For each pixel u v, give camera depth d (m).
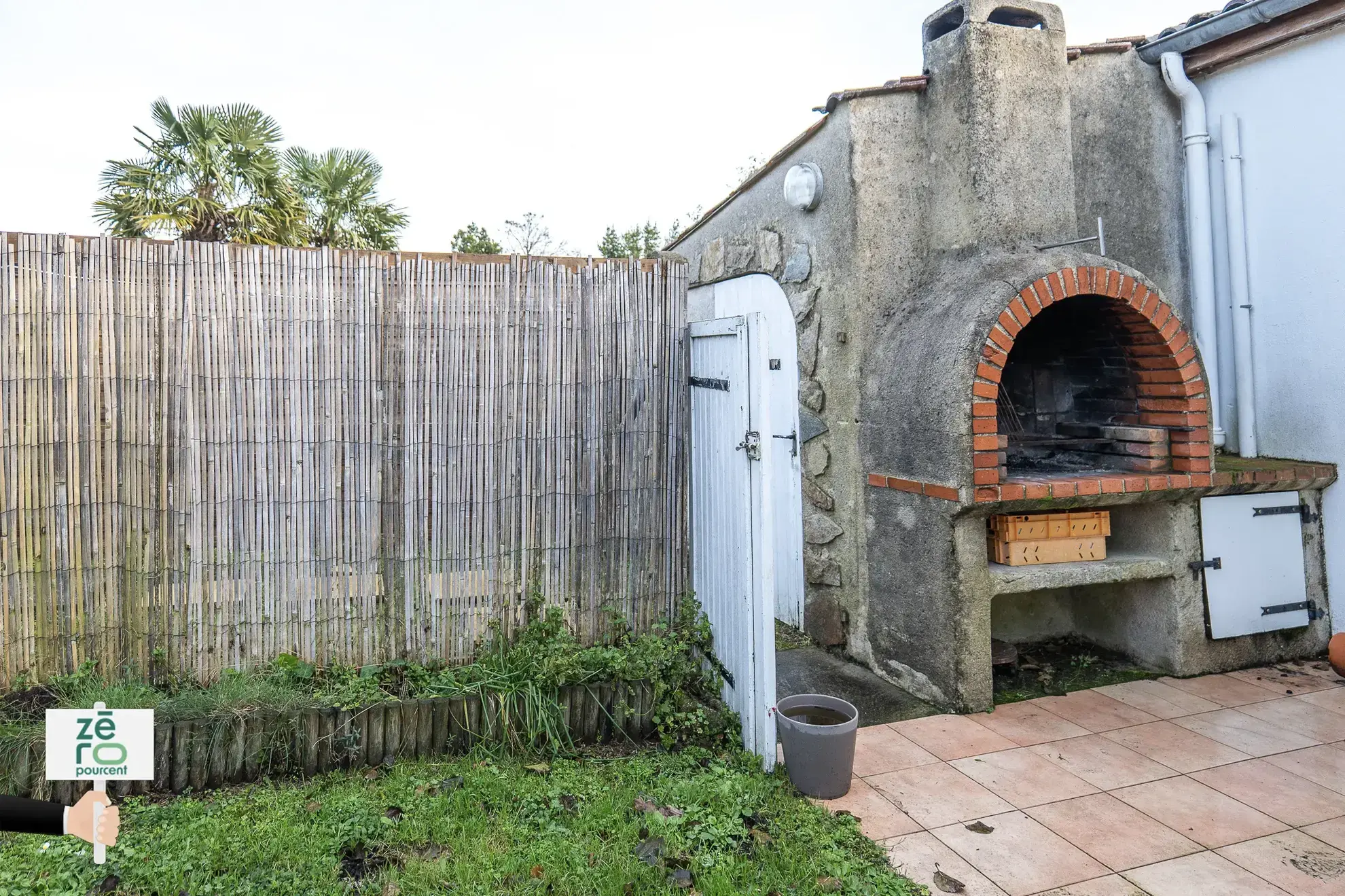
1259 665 4.88
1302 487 4.89
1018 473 4.76
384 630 3.94
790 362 5.72
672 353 4.34
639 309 4.27
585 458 4.20
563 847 2.79
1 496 3.43
